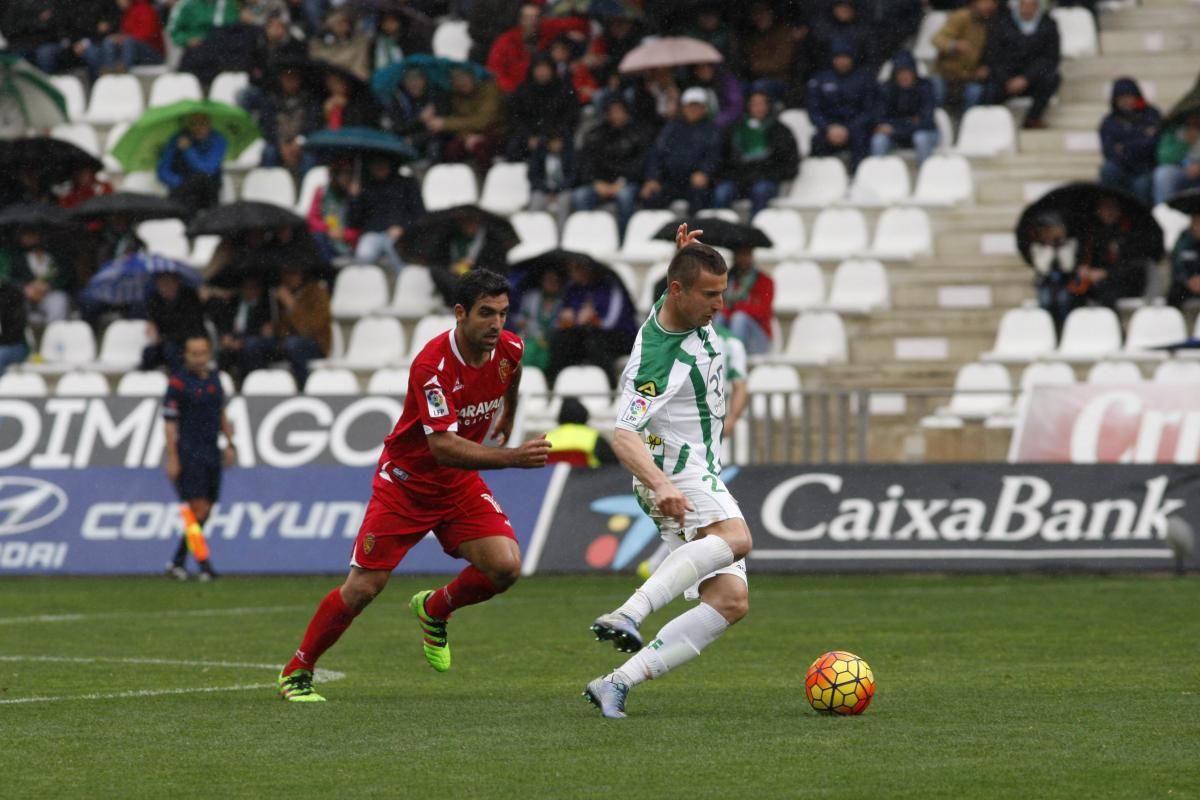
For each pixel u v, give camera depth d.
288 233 74.69
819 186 78.31
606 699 26.62
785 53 81.81
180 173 83.44
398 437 29.23
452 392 28.25
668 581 25.62
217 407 60.50
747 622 44.34
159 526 63.22
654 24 82.62
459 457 27.75
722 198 76.88
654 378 25.89
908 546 58.34
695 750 23.33
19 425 65.50
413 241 77.25
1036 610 46.62
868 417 61.22
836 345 71.75
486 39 86.88
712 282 25.48
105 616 48.03
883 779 20.95
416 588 56.56
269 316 74.38
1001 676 32.94
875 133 78.44
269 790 20.72
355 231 78.94
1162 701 28.70
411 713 27.77
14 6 95.19
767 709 28.00
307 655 29.58
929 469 59.25
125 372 76.50
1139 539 57.09
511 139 81.56
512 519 60.97
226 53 91.12
